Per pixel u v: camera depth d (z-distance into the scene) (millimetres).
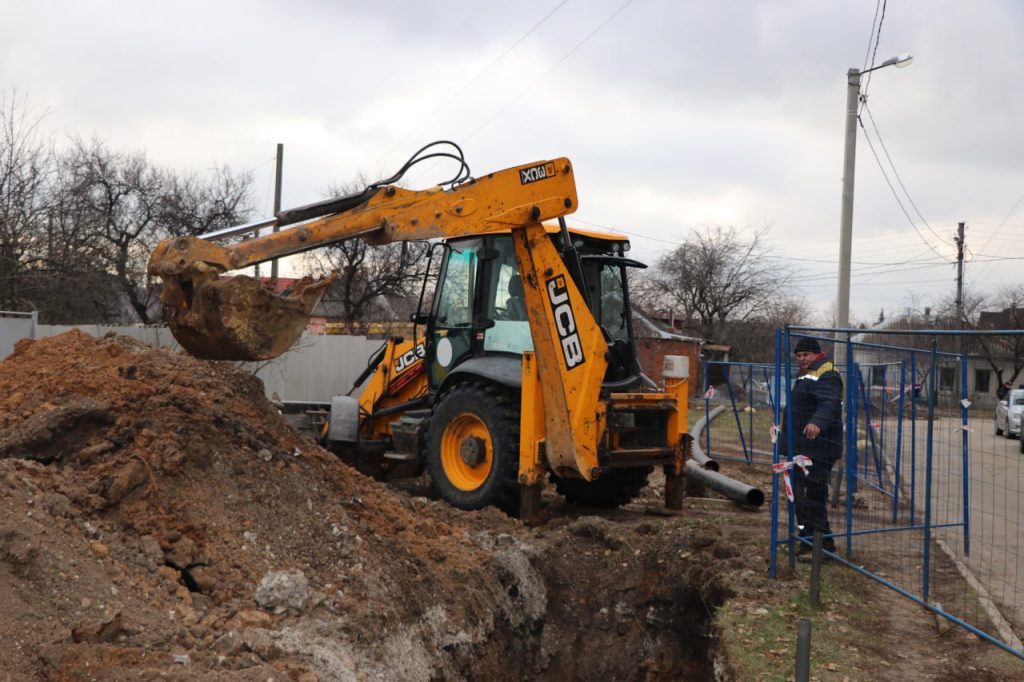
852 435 9430
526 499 8008
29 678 3613
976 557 7613
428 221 7098
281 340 5840
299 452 6844
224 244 6258
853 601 6227
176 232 26078
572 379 7797
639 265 9305
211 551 5145
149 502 5254
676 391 9102
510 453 8078
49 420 5629
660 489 11516
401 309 31891
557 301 7781
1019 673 5074
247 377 7406
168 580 4770
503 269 8820
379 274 27922
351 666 4582
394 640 5156
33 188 18906
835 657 5262
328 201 6672
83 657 3758
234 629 4477
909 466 9750
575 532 7723
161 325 13523
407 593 5668
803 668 4629
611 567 7406
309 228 6367
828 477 7262
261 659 4273
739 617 5891
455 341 9133
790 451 6754
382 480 10484
